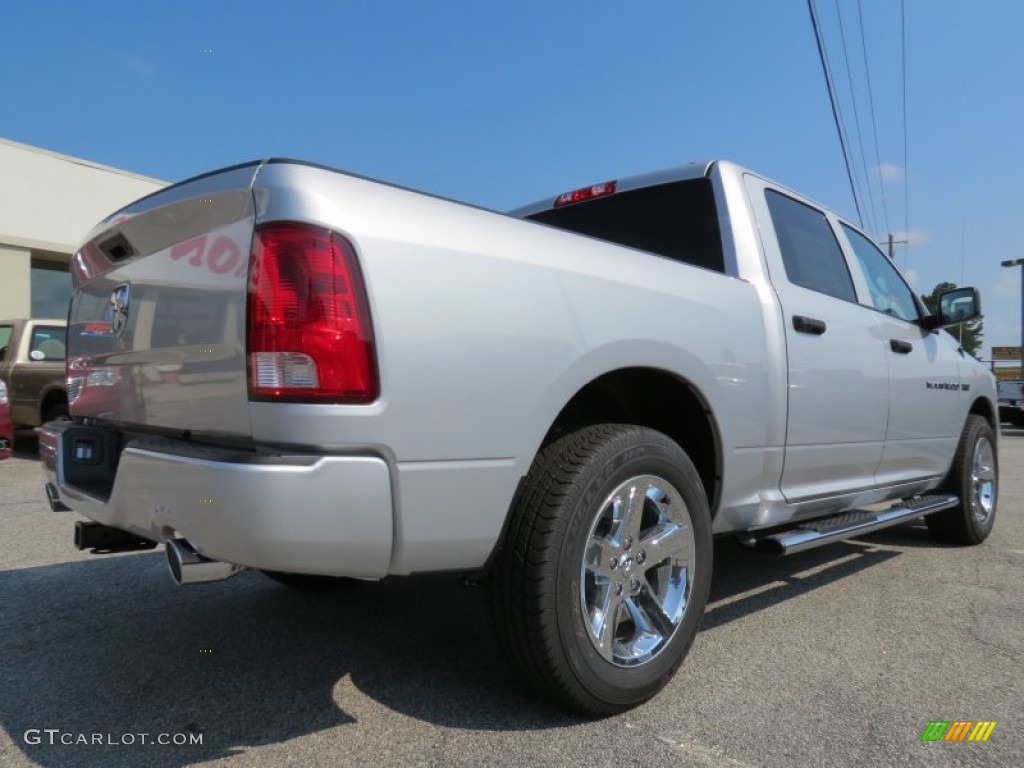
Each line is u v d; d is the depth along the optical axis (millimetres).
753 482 3248
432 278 2119
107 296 2832
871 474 4188
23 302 16281
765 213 3707
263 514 1893
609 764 2234
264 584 4102
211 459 2002
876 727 2504
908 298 4961
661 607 2711
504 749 2312
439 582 4113
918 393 4477
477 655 3070
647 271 2775
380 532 2021
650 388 3000
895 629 3488
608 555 2523
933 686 2842
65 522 5641
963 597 4012
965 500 5133
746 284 3283
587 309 2482
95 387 2957
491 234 2307
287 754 2289
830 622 3580
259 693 2717
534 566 2295
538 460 2439
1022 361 27766
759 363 3193
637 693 2547
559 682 2373
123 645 3197
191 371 2271
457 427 2137
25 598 3848
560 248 2492
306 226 1974
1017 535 5715
